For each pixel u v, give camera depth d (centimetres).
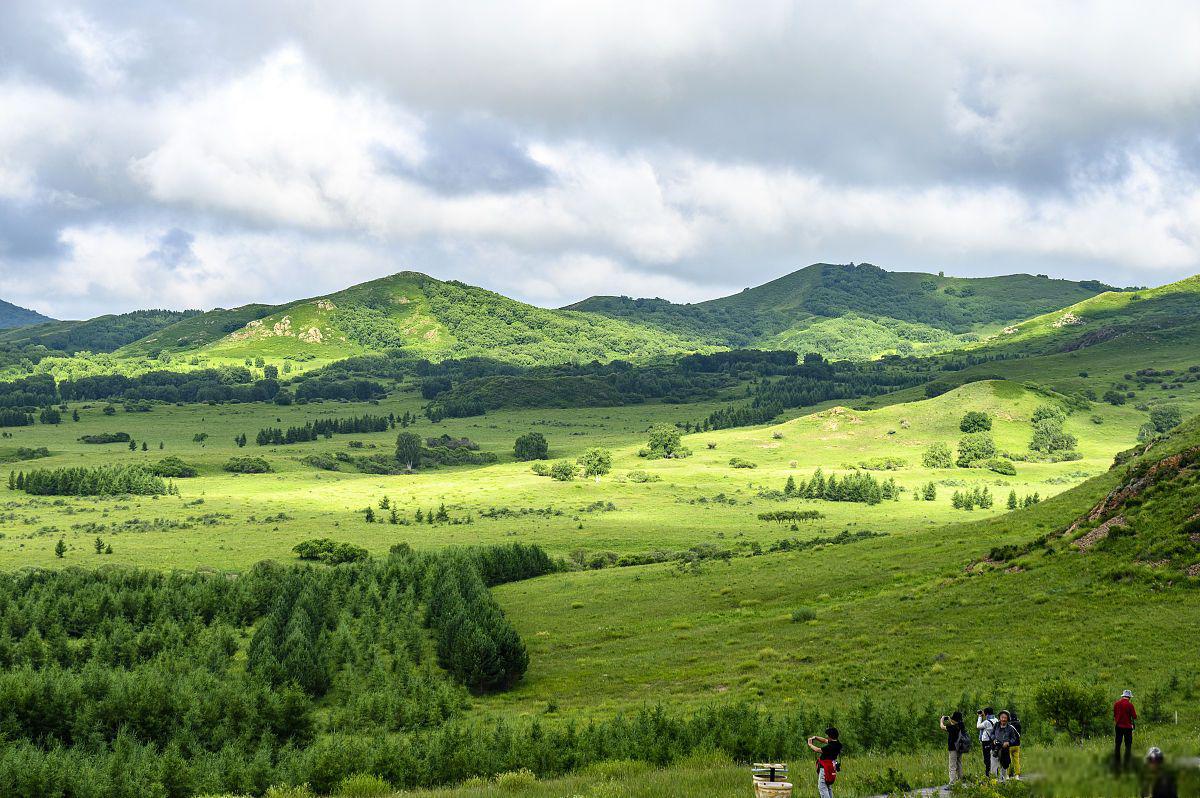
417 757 4781
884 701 5253
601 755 4691
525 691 7825
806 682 6575
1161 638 6038
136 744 5766
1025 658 6191
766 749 4403
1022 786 2497
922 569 9894
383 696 7238
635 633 9438
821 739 2581
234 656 9206
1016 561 8600
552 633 9900
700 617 9694
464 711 7288
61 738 6222
